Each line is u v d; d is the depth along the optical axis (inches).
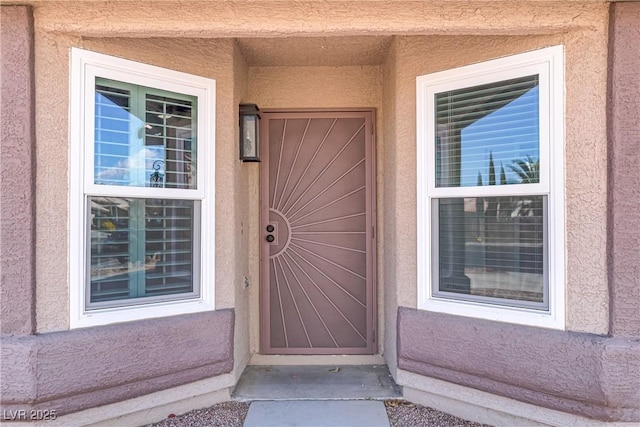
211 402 139.7
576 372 107.1
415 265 140.3
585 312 109.4
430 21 108.4
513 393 118.3
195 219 138.7
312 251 182.1
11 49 106.2
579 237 110.3
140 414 126.0
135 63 124.7
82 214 115.6
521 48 119.8
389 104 159.0
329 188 182.4
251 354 180.1
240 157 157.4
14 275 106.0
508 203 125.6
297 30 109.0
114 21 108.4
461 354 126.3
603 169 107.5
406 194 142.5
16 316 106.2
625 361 102.5
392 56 152.0
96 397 114.6
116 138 123.3
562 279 112.7
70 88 113.7
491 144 127.8
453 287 135.5
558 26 108.5
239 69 157.6
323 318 182.5
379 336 179.6
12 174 106.0
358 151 181.5
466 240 133.3
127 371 118.3
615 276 105.0
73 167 113.8
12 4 106.2
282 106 179.8
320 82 179.2
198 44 137.9
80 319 114.2
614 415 104.1
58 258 111.4
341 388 150.9
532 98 119.9
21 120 106.4
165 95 133.0
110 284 122.3
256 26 108.7
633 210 104.1
